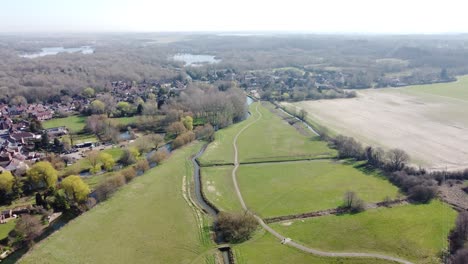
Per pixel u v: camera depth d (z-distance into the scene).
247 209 121.69
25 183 134.62
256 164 162.50
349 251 97.50
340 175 148.50
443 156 166.75
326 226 110.00
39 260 93.69
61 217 117.38
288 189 136.62
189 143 189.88
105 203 124.69
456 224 104.81
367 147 167.75
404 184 135.12
